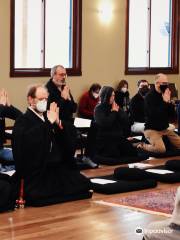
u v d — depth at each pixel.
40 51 10.70
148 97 8.77
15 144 5.60
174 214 3.19
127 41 11.96
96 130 7.56
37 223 4.93
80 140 7.57
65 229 4.77
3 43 9.91
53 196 5.63
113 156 7.99
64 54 11.07
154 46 12.76
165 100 8.72
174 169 7.17
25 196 5.54
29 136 5.56
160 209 5.43
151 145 8.64
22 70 10.30
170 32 13.06
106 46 11.57
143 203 5.66
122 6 11.79
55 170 5.75
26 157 5.58
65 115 7.19
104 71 11.57
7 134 7.16
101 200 5.78
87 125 7.63
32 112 5.68
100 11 11.41
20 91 10.20
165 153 8.61
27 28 10.49
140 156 8.20
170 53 13.09
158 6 12.75
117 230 4.76
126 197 5.92
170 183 6.75
